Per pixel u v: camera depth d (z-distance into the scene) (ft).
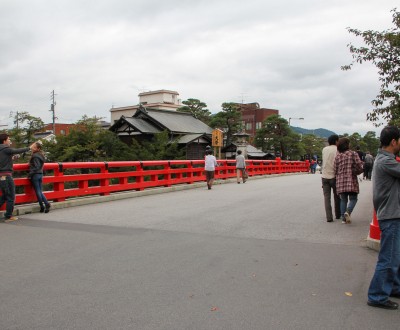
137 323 11.98
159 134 93.15
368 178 80.79
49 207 31.94
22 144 79.61
